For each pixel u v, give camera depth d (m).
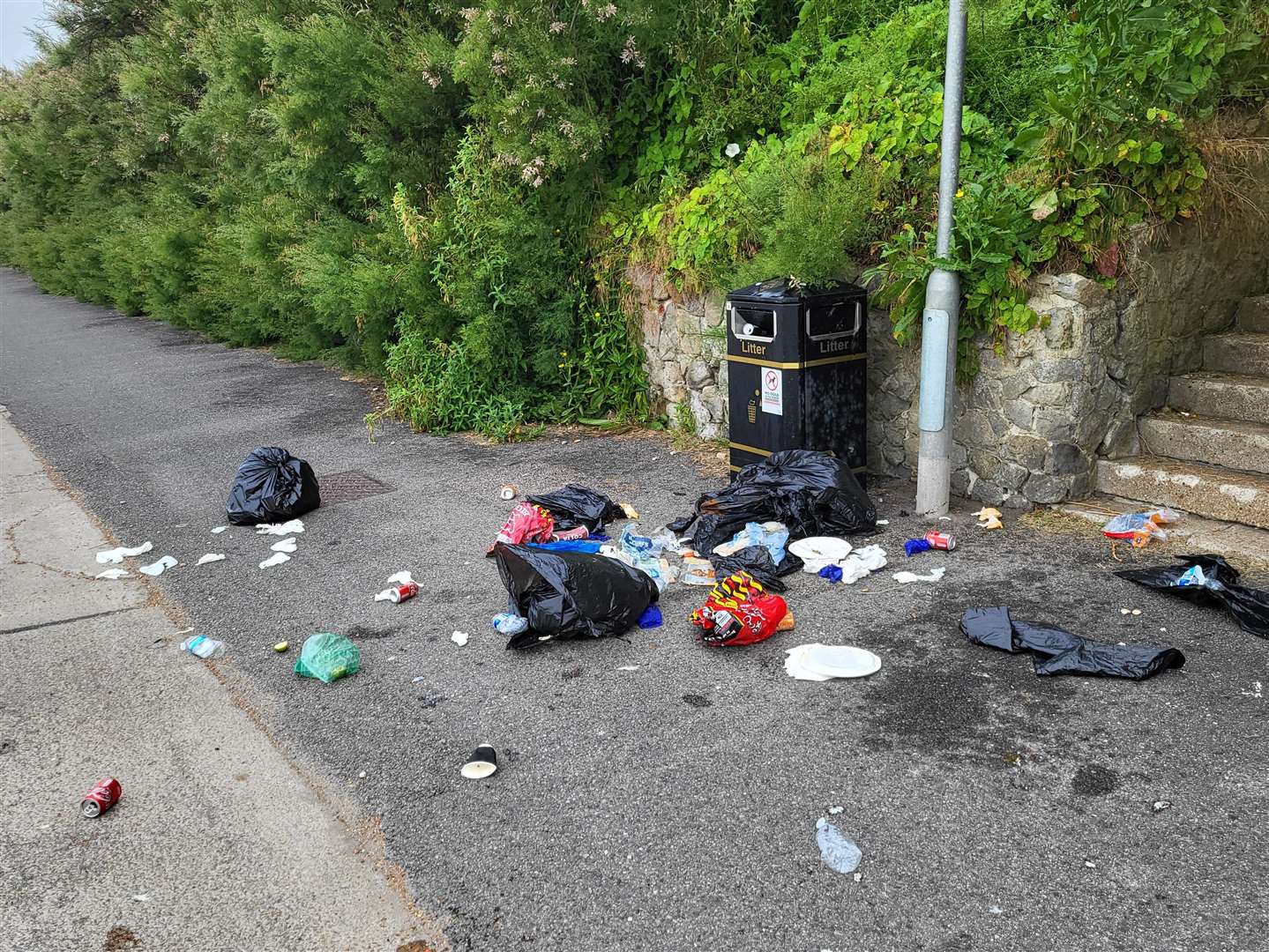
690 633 4.46
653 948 2.60
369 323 10.11
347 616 4.92
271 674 4.34
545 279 8.55
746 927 2.65
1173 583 4.42
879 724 3.59
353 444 8.61
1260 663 3.83
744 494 5.61
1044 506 5.57
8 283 30.56
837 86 7.06
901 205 6.20
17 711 4.11
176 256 16.12
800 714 3.70
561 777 3.40
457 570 5.45
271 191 13.55
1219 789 3.09
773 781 3.29
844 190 6.03
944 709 3.66
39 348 16.09
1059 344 5.31
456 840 3.11
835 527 5.48
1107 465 5.56
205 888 2.96
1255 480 5.09
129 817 3.34
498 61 8.17
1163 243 5.48
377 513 6.60
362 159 10.62
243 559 5.86
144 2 21.16
